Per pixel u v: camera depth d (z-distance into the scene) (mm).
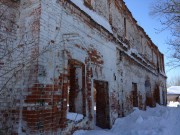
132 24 12914
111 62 8492
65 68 5285
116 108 8562
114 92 8516
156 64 20609
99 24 7504
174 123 8242
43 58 4574
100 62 7434
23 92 4457
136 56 12836
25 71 4531
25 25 4797
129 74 11070
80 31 6227
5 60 4594
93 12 7266
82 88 6211
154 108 15398
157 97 19797
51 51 4844
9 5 4812
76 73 6367
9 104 4496
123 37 10664
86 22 6660
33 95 4309
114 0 9766
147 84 16703
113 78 8539
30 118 4238
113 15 9500
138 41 14195
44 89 4516
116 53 9273
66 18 5566
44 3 4781
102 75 7473
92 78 6688
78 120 5633
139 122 7734
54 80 4863
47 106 4562
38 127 4250
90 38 6852
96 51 7199
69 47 5551
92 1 7363
